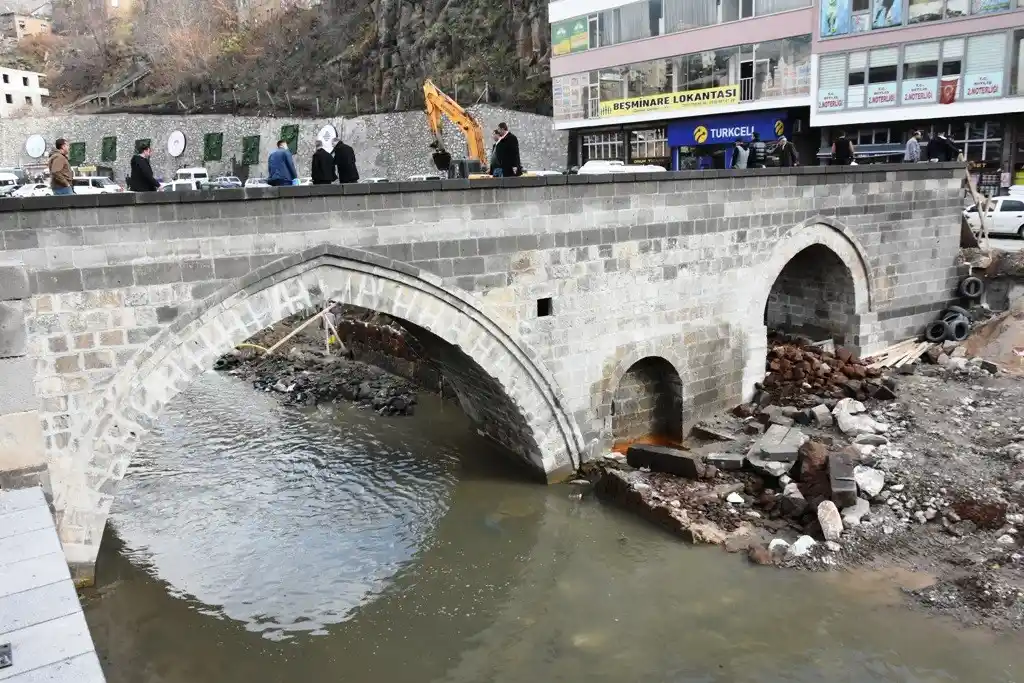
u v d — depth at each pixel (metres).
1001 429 15.01
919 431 15.23
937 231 20.31
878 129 29.34
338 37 59.78
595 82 37.53
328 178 14.51
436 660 10.77
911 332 20.44
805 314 20.78
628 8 35.25
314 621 11.70
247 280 11.56
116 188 41.50
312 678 10.46
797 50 30.20
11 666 6.16
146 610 11.91
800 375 18.14
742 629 10.78
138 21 78.44
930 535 12.24
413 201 12.72
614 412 16.69
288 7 68.50
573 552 13.13
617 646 10.73
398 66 52.72
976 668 9.62
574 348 15.00
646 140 37.03
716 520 13.28
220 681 10.42
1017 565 11.29
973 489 12.90
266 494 15.88
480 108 45.88
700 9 32.75
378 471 16.80
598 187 14.62
